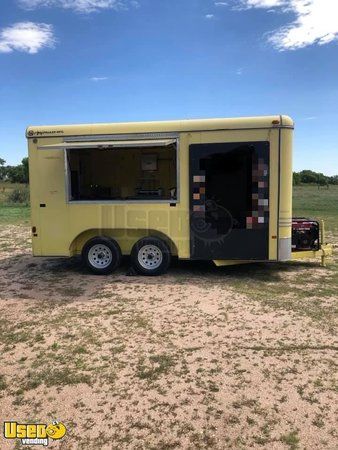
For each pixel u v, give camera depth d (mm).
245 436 3146
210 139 7254
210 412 3441
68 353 4590
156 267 7859
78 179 8680
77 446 3088
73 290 7051
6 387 3912
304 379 3932
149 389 3811
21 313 5949
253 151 7141
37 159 7824
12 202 29094
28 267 8922
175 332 5105
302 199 31312
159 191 9219
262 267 8570
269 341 4793
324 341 4781
